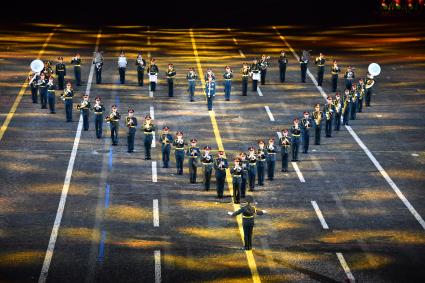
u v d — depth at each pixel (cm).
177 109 5269
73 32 7869
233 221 3544
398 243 3341
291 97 5634
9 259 3138
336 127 4897
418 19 8862
